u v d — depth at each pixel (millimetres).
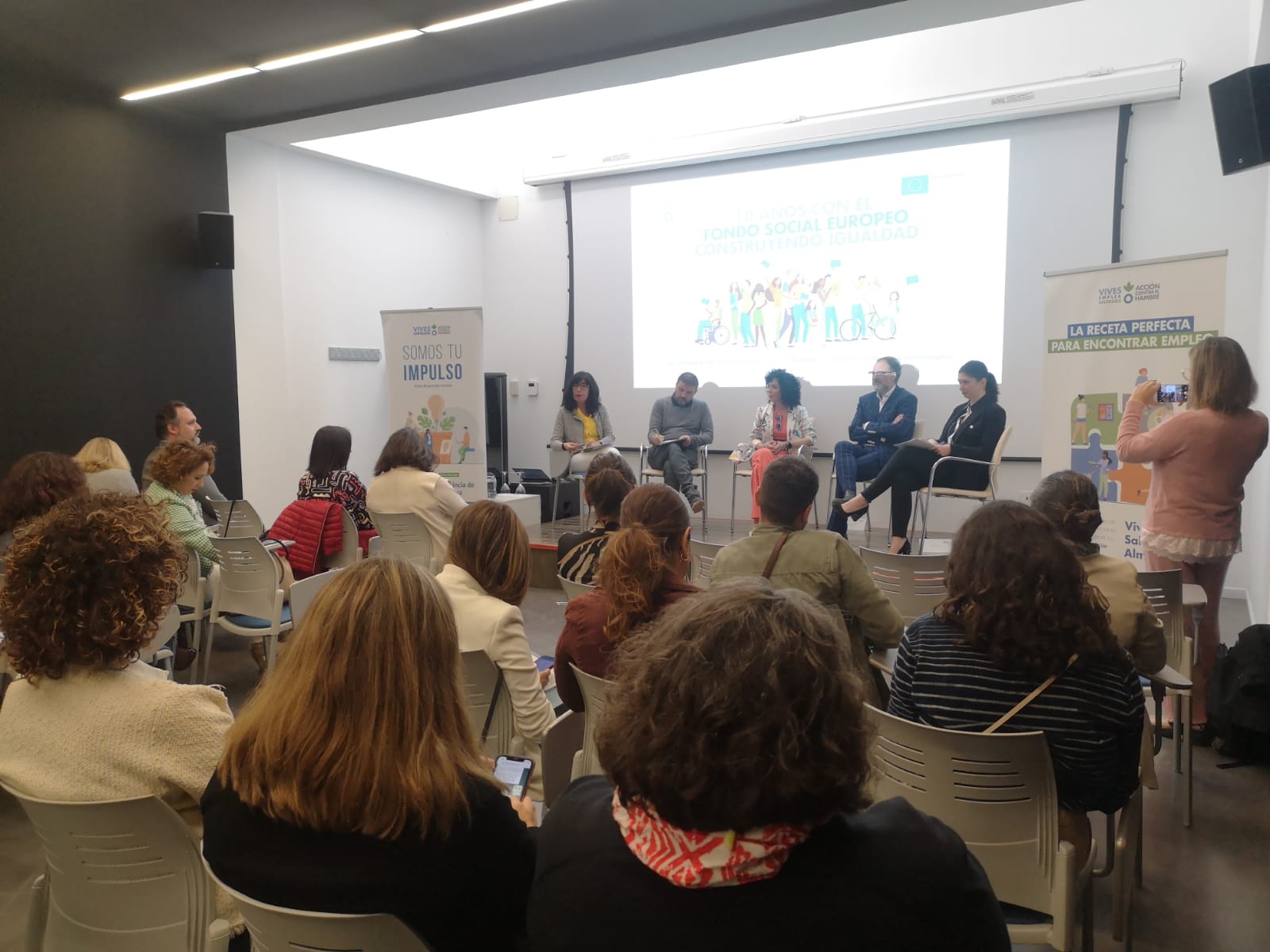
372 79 5215
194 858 1328
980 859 1588
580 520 7145
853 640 2389
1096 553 2074
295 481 6840
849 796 750
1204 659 3193
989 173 6188
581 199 7859
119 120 5465
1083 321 3859
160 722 1295
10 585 1286
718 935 728
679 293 7461
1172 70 5465
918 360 6535
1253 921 2166
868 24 4359
